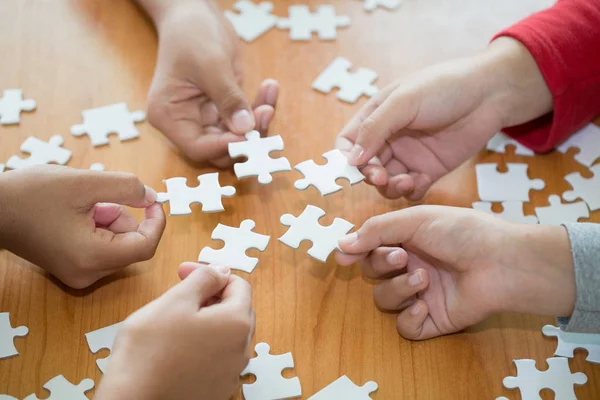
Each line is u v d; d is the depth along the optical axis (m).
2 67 0.61
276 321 0.50
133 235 0.50
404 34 0.64
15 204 0.48
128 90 0.60
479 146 0.56
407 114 0.52
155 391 0.43
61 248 0.49
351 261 0.50
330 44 0.63
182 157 0.57
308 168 0.52
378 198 0.56
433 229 0.48
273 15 0.65
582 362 0.49
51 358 0.48
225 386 0.45
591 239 0.47
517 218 0.55
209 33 0.57
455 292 0.49
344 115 0.59
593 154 0.58
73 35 0.64
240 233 0.49
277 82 0.59
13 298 0.51
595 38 0.56
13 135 0.58
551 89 0.55
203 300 0.45
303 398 0.48
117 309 0.51
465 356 0.49
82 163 0.56
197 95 0.57
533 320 0.51
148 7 0.63
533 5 0.66
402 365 0.49
